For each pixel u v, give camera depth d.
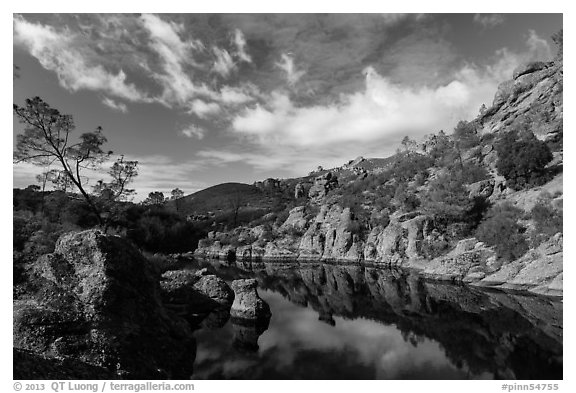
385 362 16.88
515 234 36.03
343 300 33.09
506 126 64.19
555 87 59.66
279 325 24.03
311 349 19.00
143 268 16.64
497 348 17.88
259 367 16.28
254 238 90.88
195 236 90.69
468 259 38.62
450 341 19.58
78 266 14.52
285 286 41.75
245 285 26.00
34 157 28.78
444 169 62.28
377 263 57.81
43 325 11.74
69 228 23.86
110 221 39.09
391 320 25.05
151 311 15.69
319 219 82.31
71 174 30.41
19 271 15.08
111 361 11.89
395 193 70.12
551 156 43.78
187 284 27.66
